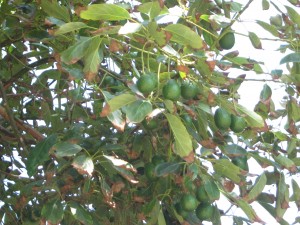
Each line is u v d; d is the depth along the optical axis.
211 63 3.78
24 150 4.80
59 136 4.34
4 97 4.82
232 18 4.24
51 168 4.41
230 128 4.18
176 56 3.74
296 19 4.27
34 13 4.59
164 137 4.36
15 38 4.79
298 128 4.86
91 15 3.60
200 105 4.04
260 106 4.53
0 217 4.99
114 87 4.45
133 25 3.50
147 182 4.55
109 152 4.59
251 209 4.20
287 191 4.46
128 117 3.55
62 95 4.92
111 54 4.63
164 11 3.94
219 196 4.09
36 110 5.36
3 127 5.23
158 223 4.43
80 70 3.99
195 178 4.16
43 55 5.12
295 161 4.64
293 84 4.27
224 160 4.13
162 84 3.82
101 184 4.09
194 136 4.09
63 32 3.74
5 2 4.61
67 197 4.29
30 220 4.81
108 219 4.73
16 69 5.13
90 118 4.75
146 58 4.33
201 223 4.36
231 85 4.21
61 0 4.77
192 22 4.04
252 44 4.12
